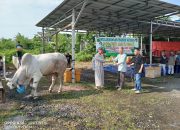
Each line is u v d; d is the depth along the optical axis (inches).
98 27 910.4
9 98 388.2
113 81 581.9
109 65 754.2
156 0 518.3
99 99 388.5
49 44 1363.2
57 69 414.6
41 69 390.6
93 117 295.9
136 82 447.8
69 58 776.3
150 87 508.4
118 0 520.1
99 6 560.4
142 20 716.0
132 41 663.8
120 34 1075.3
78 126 264.2
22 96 402.9
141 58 446.9
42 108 331.6
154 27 848.3
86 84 525.7
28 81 387.5
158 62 826.8
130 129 257.6
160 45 1102.4
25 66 380.5
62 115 301.7
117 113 314.7
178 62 764.0
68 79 543.8
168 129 261.1
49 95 411.2
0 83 364.8
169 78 650.2
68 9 590.2
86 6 558.9
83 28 936.9
